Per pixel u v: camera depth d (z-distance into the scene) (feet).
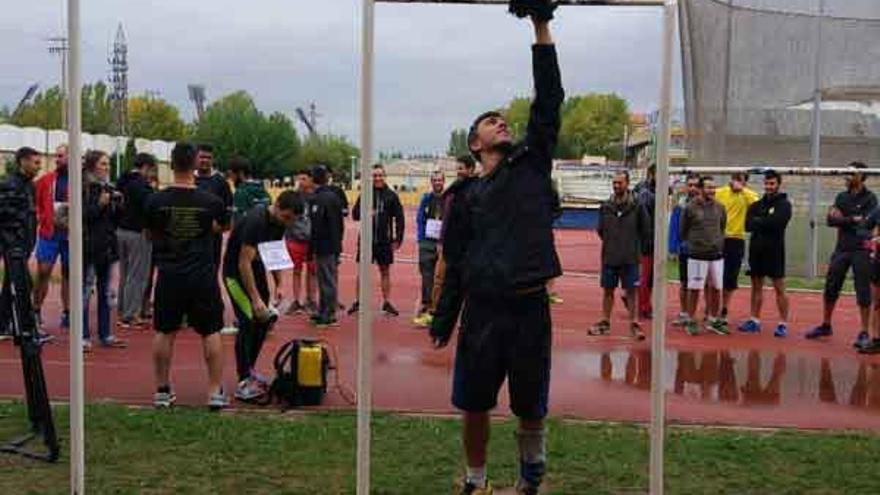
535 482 17.57
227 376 31.09
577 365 34.99
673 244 52.95
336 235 42.68
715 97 50.01
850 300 56.08
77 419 16.44
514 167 16.76
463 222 17.70
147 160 39.19
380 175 46.29
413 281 65.36
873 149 49.96
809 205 63.26
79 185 16.11
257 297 26.89
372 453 21.93
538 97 16.52
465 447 18.16
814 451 22.89
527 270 16.51
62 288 39.91
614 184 41.04
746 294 57.88
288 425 24.29
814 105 49.60
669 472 21.01
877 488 20.29
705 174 43.83
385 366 33.83
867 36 49.11
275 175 275.59
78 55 15.87
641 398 29.63
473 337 16.92
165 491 19.13
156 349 25.98
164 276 25.54
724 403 29.19
